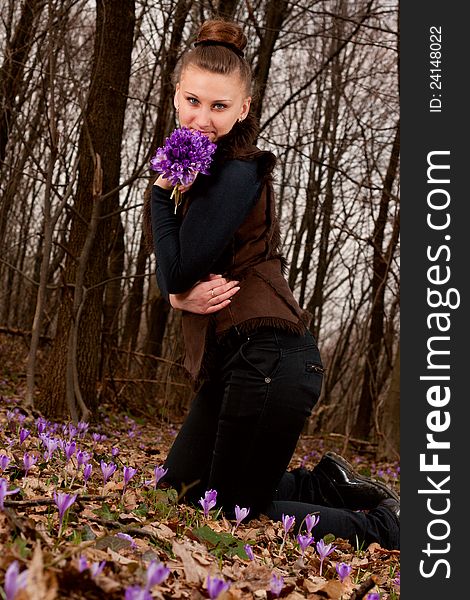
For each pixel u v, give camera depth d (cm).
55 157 639
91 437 588
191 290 295
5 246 1203
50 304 1487
